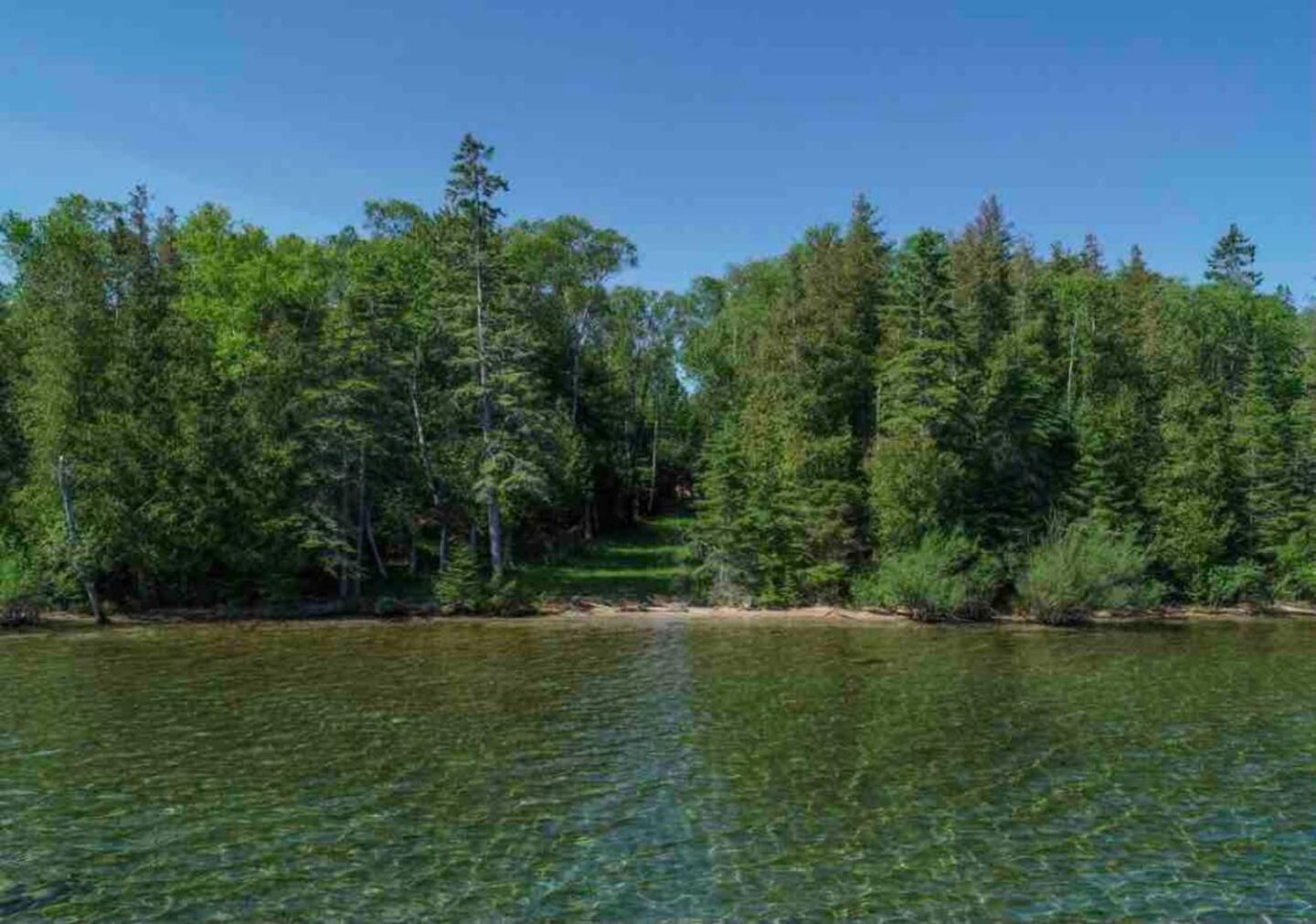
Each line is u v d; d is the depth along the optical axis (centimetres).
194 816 1597
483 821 1579
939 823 1577
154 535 4262
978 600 4488
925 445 4609
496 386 5006
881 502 4641
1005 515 4797
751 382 6244
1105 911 1232
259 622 4306
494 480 4759
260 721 2288
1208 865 1395
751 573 4916
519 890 1294
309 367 4747
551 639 3809
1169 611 4919
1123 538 4688
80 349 4362
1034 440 4912
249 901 1260
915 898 1269
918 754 2011
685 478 8388
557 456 5259
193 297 5166
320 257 5703
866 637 3900
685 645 3631
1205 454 5044
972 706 2488
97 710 2397
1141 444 5131
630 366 7794
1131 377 5788
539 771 1872
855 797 1714
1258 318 7425
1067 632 4081
